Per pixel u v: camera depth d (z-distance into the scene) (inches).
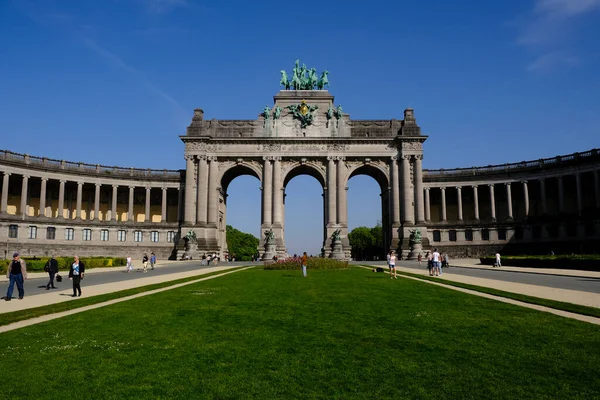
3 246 3282.5
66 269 2203.5
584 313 780.0
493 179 3887.8
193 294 1076.5
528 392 415.8
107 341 590.6
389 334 629.9
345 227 3548.2
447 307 856.9
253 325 690.2
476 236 3882.9
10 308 872.3
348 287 1235.9
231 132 3686.0
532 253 3634.4
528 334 624.1
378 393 417.1
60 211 3641.7
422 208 3565.5
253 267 2522.1
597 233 3257.9
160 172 4052.7
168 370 479.2
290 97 3750.0
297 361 507.8
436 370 475.5
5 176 3380.9
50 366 490.0
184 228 3548.2
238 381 448.5
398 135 3636.8
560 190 3570.4
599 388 424.2
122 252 3806.6
